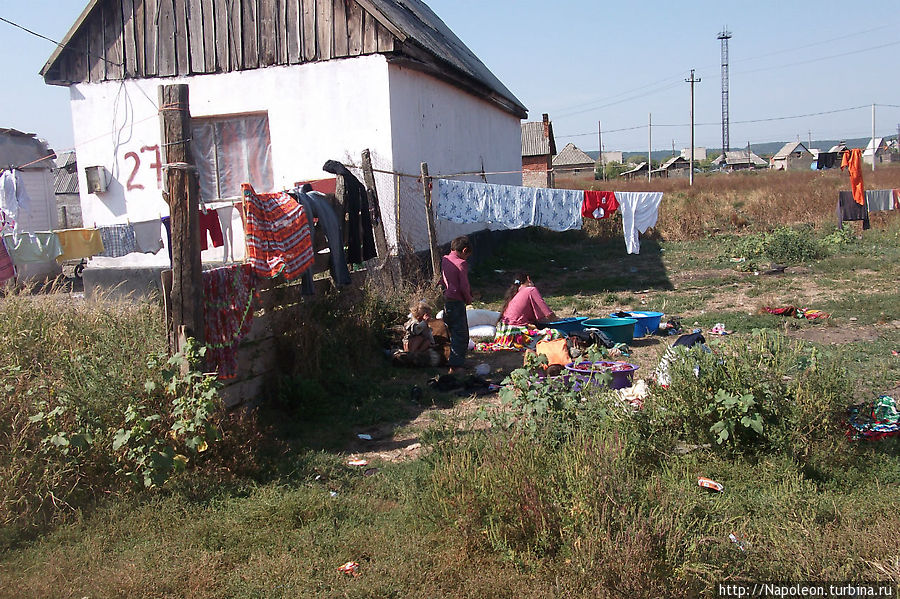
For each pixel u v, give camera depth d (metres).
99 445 4.75
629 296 13.00
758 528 4.04
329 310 7.88
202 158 12.73
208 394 4.78
